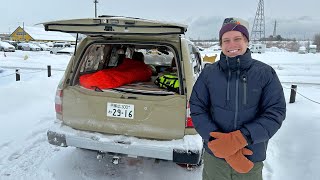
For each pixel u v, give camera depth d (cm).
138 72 373
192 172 345
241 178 203
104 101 295
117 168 352
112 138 290
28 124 502
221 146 182
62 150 399
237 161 186
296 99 751
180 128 281
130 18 256
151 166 358
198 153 274
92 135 296
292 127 500
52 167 348
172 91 306
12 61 1900
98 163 362
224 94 190
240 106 187
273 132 182
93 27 264
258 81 185
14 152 388
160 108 282
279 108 184
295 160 370
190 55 308
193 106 204
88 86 310
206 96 203
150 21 242
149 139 287
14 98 652
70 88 311
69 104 310
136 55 477
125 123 291
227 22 187
